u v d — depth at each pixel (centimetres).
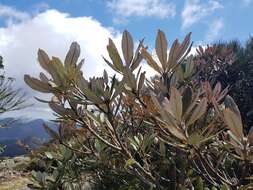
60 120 90
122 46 83
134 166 98
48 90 79
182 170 93
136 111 102
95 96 76
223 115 70
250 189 75
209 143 90
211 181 88
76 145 126
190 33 88
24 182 317
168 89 90
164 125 85
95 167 133
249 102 330
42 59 78
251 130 65
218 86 96
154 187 98
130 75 81
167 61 89
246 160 68
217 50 334
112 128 89
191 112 71
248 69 354
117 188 129
